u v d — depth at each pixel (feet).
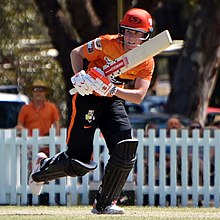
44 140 140.67
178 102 235.81
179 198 141.08
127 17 89.04
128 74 90.94
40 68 269.85
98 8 181.98
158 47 84.07
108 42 90.22
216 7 226.99
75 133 91.97
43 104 168.04
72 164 91.71
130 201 139.03
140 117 231.09
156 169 142.61
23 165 141.59
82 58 92.68
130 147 91.61
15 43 275.18
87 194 140.36
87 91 86.99
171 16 340.80
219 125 201.57
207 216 97.25
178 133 152.46
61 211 106.52
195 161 140.26
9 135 142.00
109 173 93.04
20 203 141.69
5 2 274.98
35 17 277.44
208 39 229.86
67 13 202.49
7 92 247.50
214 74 234.79
